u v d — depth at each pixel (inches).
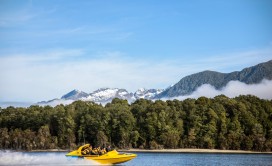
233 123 5861.2
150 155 4606.3
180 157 4099.4
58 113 6230.3
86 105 6840.6
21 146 6043.3
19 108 7086.6
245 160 3590.1
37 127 6358.3
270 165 2952.8
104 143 5659.5
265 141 5629.9
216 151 5472.4
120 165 2842.0
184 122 6067.9
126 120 5866.1
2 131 6323.8
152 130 5821.9
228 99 6584.6
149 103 6943.9
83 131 6058.1
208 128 5812.0
